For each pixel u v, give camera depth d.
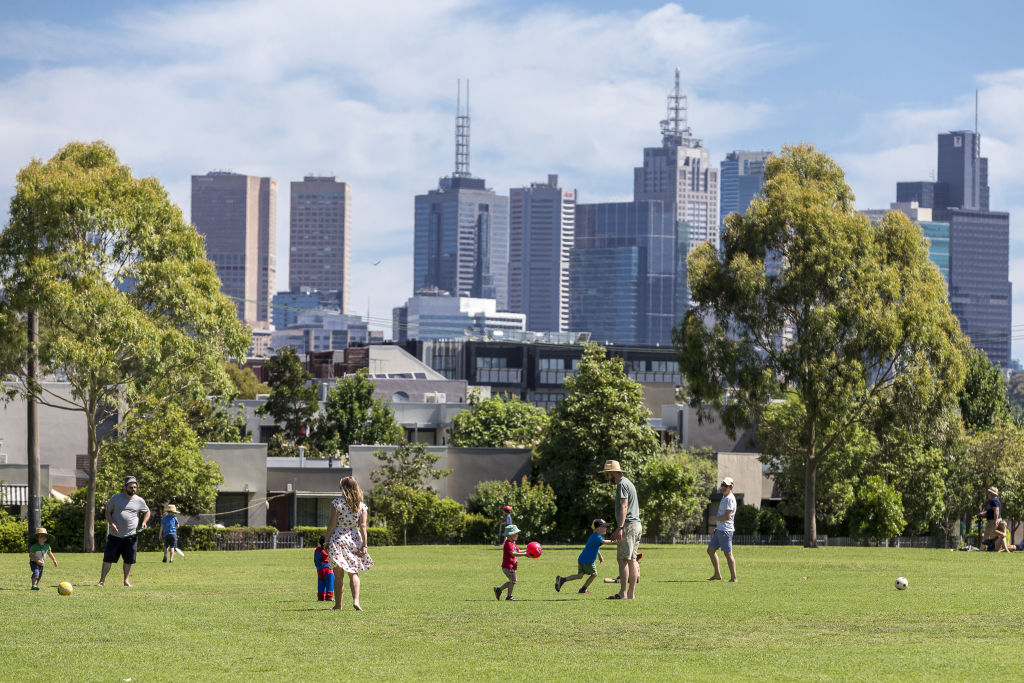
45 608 19.59
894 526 63.50
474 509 61.81
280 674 13.01
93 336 46.66
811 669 13.46
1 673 12.98
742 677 12.89
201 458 54.53
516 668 13.51
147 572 31.58
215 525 55.69
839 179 57.91
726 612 19.27
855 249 52.97
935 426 54.34
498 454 64.19
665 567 32.62
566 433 57.50
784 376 54.78
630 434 57.09
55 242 47.03
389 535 56.91
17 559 38.16
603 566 33.50
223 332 52.16
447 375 166.88
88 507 48.62
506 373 167.25
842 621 18.05
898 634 16.62
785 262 55.62
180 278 49.44
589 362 58.31
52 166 48.75
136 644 15.27
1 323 45.81
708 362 55.56
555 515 59.22
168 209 50.47
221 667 13.48
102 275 47.78
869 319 51.38
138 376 50.44
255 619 18.09
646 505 55.91
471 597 22.62
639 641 15.81
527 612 19.28
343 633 16.52
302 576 29.95
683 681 12.60
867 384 55.81
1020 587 24.83
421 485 60.34
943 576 28.48
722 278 55.38
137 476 52.22
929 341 52.75
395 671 13.27
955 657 14.30
